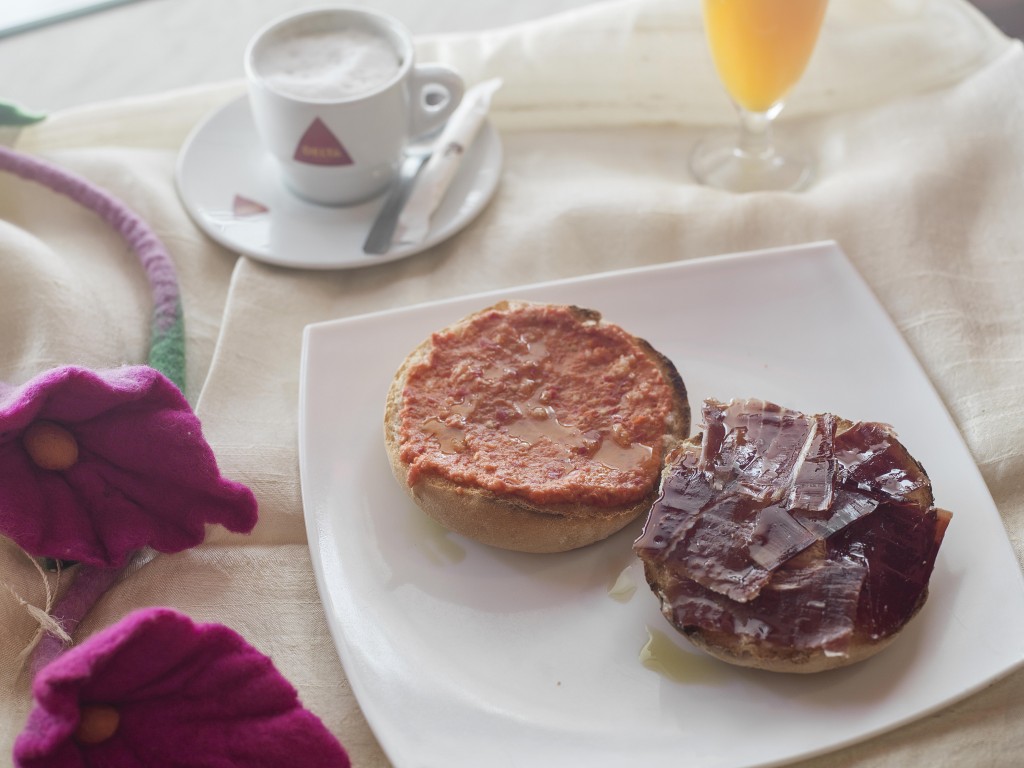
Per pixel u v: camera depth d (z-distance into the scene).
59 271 0.59
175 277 0.61
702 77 0.71
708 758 0.45
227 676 0.44
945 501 0.51
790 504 0.47
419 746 0.45
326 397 0.55
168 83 0.74
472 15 0.79
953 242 0.63
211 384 0.57
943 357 0.58
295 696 0.44
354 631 0.48
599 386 0.54
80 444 0.50
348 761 0.44
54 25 0.78
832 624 0.45
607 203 0.65
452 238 0.65
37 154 0.68
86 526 0.50
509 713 0.46
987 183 0.66
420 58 0.72
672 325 0.58
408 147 0.68
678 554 0.47
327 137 0.62
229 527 0.51
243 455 0.54
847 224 0.63
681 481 0.49
